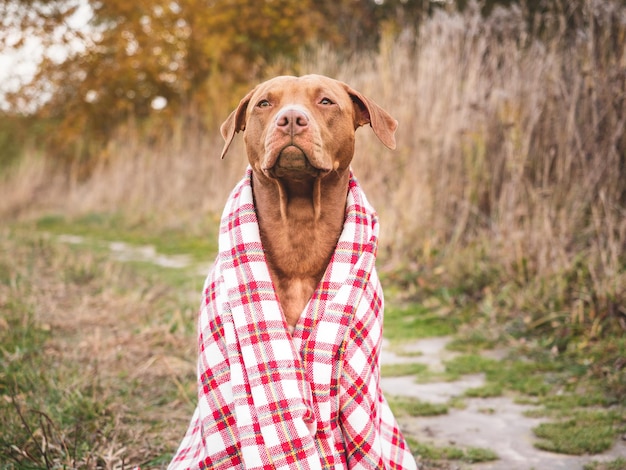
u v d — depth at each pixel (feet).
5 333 15.21
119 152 49.65
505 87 21.57
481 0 25.46
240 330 7.49
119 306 19.49
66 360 14.21
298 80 8.04
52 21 44.86
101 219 42.78
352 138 8.24
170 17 51.08
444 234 23.03
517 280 18.60
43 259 27.22
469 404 13.02
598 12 18.16
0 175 58.29
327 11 49.52
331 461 7.34
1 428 10.53
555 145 19.52
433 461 10.64
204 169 40.01
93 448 10.00
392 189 25.86
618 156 18.20
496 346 16.33
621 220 18.01
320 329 7.55
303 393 7.34
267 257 8.01
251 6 48.70
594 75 18.17
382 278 22.43
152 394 13.01
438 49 25.03
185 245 32.60
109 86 55.16
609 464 10.29
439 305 19.57
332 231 8.05
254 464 7.16
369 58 30.37
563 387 13.66
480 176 22.43
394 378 14.62
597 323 15.47
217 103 42.11
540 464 10.50
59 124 58.75
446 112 23.91
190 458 8.20
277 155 7.33
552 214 18.52
